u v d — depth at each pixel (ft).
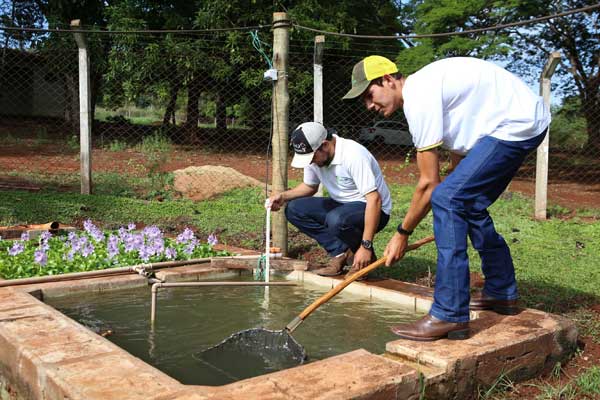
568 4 59.41
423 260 19.40
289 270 17.08
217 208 29.19
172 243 19.16
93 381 7.80
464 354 9.31
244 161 53.47
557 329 10.84
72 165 44.57
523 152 10.38
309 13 57.06
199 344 11.23
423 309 13.70
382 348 11.18
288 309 13.78
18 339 9.39
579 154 61.87
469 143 10.49
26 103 80.53
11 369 9.27
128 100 59.88
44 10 65.82
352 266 15.84
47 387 8.11
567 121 67.87
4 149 52.49
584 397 9.70
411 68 51.98
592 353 11.61
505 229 26.09
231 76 60.23
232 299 14.56
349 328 12.39
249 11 55.42
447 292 10.09
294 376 8.19
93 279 14.90
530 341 10.25
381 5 68.90
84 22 65.62
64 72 64.95
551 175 54.03
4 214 24.08
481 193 10.40
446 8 49.96
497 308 11.77
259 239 22.45
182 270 16.28
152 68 57.47
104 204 27.61
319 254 20.39
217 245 20.48
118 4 58.80
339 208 15.61
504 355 9.83
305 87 55.36
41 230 20.57
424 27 53.31
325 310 13.71
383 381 8.09
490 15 52.60
